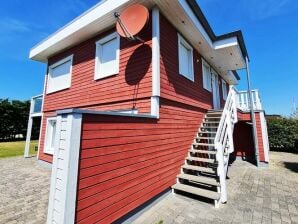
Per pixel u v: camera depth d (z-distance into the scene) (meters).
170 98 5.55
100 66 6.70
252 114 9.26
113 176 3.31
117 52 6.01
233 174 7.53
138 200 3.90
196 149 6.91
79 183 2.67
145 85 5.11
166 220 3.71
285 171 8.05
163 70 5.32
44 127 9.42
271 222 3.63
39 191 5.27
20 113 25.66
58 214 2.50
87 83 6.98
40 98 10.54
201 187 5.48
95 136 3.02
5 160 10.34
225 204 4.48
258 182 6.38
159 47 5.18
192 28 6.31
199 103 7.91
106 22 6.05
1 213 3.91
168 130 5.41
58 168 2.68
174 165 5.52
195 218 3.79
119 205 3.39
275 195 5.11
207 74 9.62
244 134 10.90
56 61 9.01
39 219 3.67
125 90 5.60
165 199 4.80
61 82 8.70
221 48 7.85
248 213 4.00
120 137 3.57
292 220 3.71
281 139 14.62
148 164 4.35
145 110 5.05
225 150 5.93
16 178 6.64
